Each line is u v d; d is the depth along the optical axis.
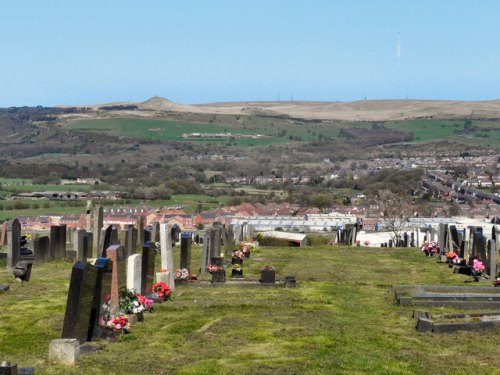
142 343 16.22
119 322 16.70
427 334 17.50
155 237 37.22
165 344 16.17
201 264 27.84
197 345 16.17
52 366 13.98
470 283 26.44
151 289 21.45
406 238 47.25
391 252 38.06
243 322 18.70
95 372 13.75
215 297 22.48
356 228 51.91
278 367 14.40
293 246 43.53
